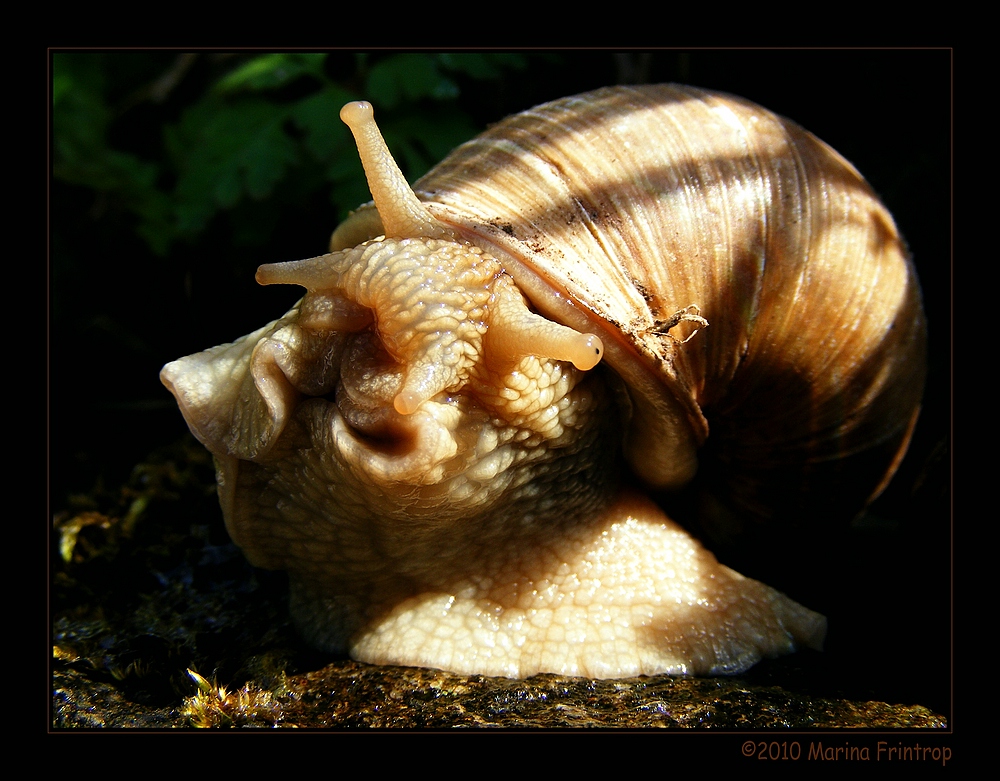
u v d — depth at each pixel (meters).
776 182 0.12
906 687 0.11
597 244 0.11
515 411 0.11
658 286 0.11
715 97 0.12
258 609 0.12
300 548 0.11
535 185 0.11
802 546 0.13
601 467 0.12
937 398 0.14
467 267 0.11
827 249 0.12
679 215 0.11
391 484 0.10
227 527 0.11
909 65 0.15
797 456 0.12
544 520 0.12
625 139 0.11
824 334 0.12
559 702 0.11
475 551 0.11
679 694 0.11
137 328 0.17
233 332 0.16
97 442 0.16
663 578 0.12
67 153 0.19
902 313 0.12
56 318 0.17
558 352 0.10
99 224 0.18
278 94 0.16
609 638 0.11
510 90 0.16
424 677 0.11
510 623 0.11
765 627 0.11
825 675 0.11
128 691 0.11
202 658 0.11
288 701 0.11
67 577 0.12
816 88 0.15
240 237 0.16
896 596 0.12
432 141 0.15
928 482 0.13
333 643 0.11
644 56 0.16
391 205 0.11
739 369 0.12
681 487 0.12
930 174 0.15
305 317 0.11
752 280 0.11
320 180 0.16
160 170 0.19
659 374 0.11
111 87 0.20
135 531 0.13
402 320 0.10
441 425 0.10
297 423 0.11
